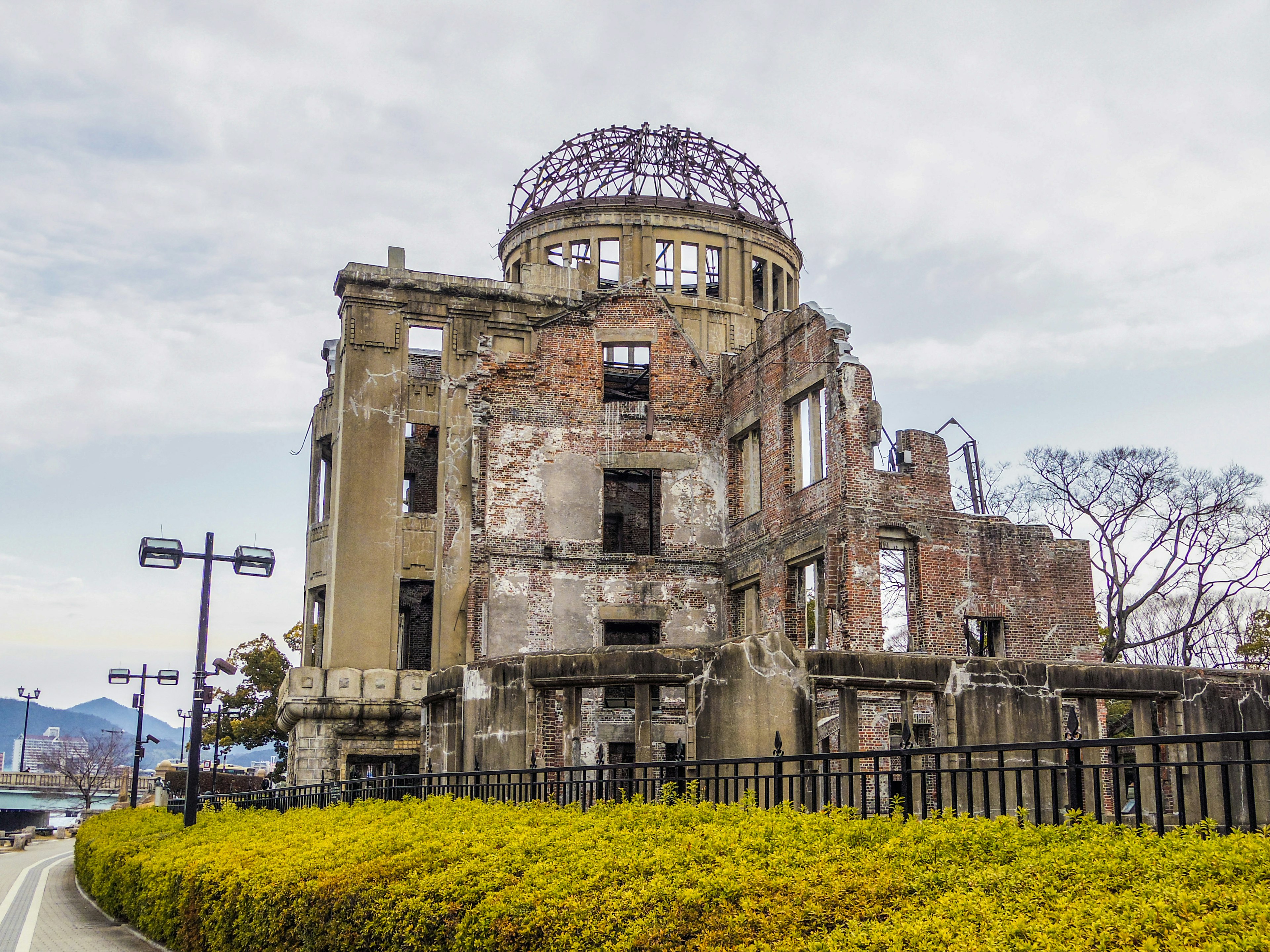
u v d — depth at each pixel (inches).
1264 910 218.2
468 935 344.8
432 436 1524.4
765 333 1213.1
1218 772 855.7
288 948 436.5
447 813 551.2
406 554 1350.9
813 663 805.9
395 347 1395.2
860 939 256.1
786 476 1146.0
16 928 703.1
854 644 1000.9
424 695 1042.1
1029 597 1093.8
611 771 960.3
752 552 1198.9
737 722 800.9
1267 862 248.1
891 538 1055.6
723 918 295.4
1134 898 243.4
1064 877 272.8
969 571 1074.7
